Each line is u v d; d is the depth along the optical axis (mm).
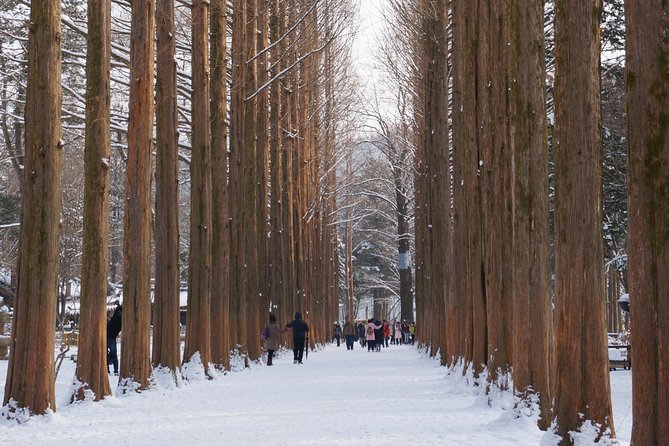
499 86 16250
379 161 89062
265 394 18578
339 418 13664
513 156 13523
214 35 27688
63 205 49625
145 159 18734
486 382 15859
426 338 41656
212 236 26984
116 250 72750
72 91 26109
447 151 31469
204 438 11266
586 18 10289
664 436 6715
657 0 6770
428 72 34438
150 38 18938
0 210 51531
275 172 41969
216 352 26484
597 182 10203
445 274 29703
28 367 13422
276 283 42031
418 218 52094
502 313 15711
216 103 27688
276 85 41719
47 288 13555
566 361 10258
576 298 10195
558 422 10250
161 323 20859
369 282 109062
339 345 67250
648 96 6773
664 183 6715
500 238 15867
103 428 12695
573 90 10258
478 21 21234
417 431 11969
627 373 24578
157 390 18969
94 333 15914
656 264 6762
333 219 75812
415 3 36344
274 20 39281
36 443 11125
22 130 40938
